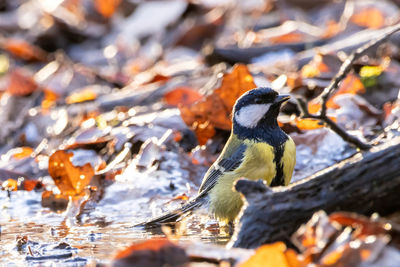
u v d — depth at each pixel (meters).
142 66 19.03
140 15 21.56
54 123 13.97
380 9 16.45
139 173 10.24
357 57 6.30
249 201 5.58
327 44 15.57
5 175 11.36
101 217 8.56
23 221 8.55
